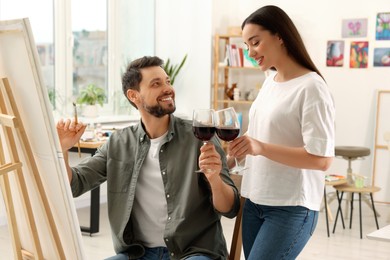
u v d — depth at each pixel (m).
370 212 6.59
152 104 2.39
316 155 2.30
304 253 5.00
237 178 2.67
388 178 7.05
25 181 2.14
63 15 6.56
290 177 2.42
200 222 2.43
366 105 7.16
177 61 7.64
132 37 7.46
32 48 1.85
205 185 2.44
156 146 2.47
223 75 7.83
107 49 7.19
